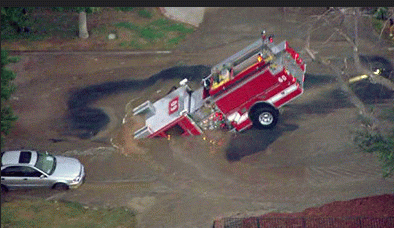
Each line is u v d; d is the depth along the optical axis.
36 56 139.25
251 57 109.88
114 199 100.31
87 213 97.69
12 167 101.62
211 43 140.38
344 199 95.56
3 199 101.31
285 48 110.25
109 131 115.69
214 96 107.19
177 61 134.62
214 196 99.12
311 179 100.31
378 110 112.19
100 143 112.81
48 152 110.94
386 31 135.00
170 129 110.75
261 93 107.25
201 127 110.06
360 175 100.19
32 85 130.50
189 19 150.62
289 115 113.75
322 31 139.00
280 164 103.75
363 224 88.19
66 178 102.19
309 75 123.69
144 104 115.25
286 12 148.25
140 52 138.75
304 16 145.75
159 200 99.50
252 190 99.50
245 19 148.25
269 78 105.94
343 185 98.62
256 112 108.69
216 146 108.75
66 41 143.88
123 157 108.88
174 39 142.62
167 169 105.31
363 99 116.00
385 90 117.56
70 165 104.06
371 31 135.38
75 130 116.75
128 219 96.12
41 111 122.62
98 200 100.44
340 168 101.88
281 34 140.38
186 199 99.12
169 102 113.12
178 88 114.81
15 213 97.69
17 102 125.25
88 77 131.88
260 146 107.69
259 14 149.50
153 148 109.94
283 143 107.69
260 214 94.56
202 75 129.12
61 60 137.62
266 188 99.56
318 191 97.94
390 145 92.75
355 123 110.38
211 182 101.81
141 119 115.75
